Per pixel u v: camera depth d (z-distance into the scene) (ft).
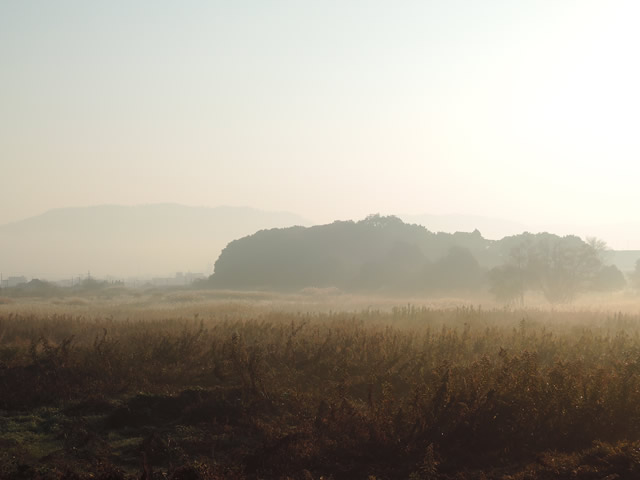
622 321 97.76
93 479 32.50
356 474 34.71
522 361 49.19
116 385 50.93
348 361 56.75
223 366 55.31
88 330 82.33
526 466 34.76
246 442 39.78
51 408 46.68
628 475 32.53
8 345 68.69
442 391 40.98
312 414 43.73
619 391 42.14
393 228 397.80
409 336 69.21
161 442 38.45
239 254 381.40
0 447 37.76
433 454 36.06
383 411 40.68
